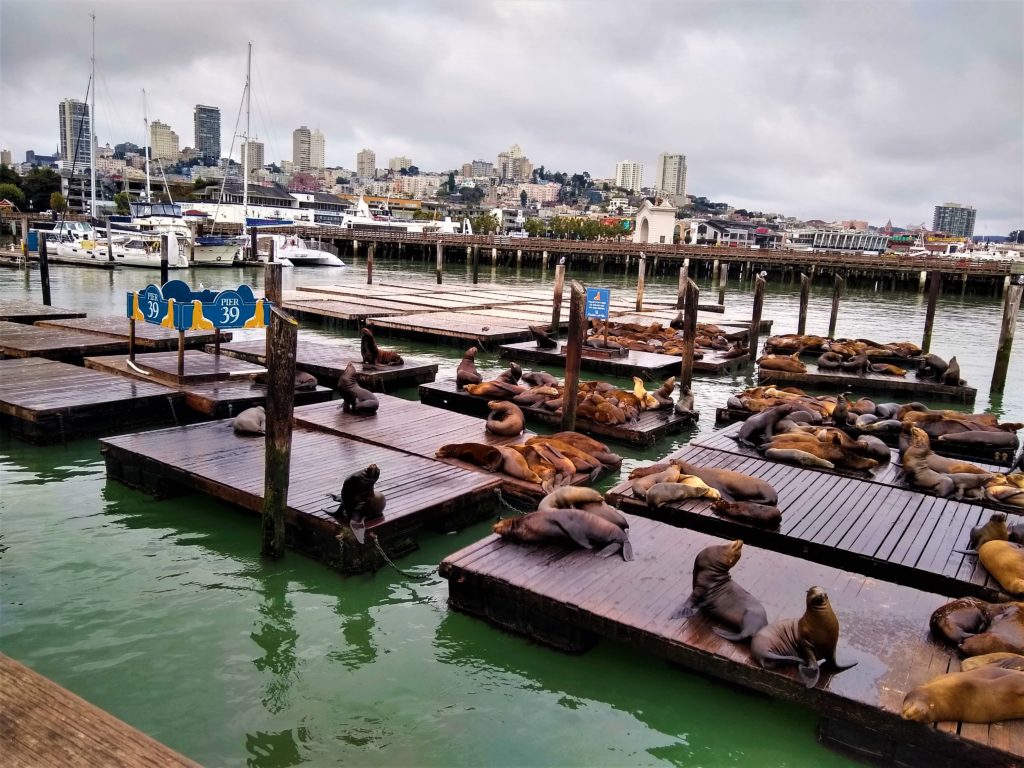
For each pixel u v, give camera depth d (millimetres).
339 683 5957
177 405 12781
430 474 9305
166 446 9812
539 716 5641
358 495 7582
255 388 13445
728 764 5195
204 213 77562
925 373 18797
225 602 7102
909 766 4941
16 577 7402
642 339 21828
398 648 6453
